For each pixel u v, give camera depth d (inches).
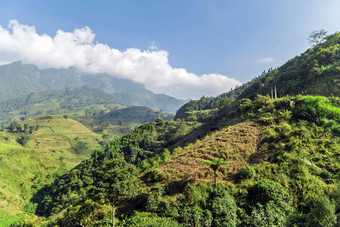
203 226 640.4
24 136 6845.5
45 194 3393.2
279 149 1026.1
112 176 748.6
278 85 3006.9
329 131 1106.1
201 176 939.3
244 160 1046.4
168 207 740.7
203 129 2837.1
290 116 1341.0
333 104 1370.6
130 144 4281.5
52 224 1190.3
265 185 751.1
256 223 603.5
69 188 3257.9
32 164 4119.1
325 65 2426.2
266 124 1380.4
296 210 687.1
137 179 1029.8
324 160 920.3
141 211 782.5
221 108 3777.1
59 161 4761.3
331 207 616.4
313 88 2084.2
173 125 5241.1
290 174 843.4
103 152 4375.0
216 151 1157.7
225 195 750.5
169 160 1218.0
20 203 2719.0
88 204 860.6
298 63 4084.6
